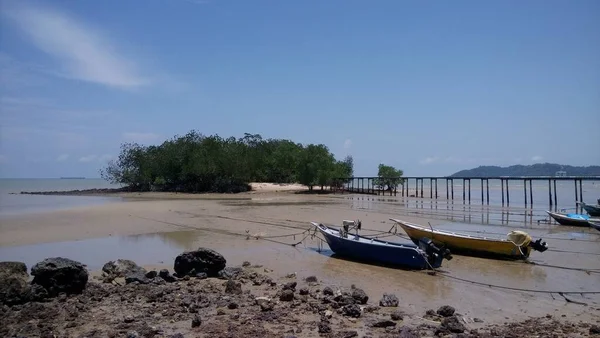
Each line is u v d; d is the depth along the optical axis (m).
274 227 27.56
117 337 9.25
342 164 81.81
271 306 11.19
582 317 11.21
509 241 18.58
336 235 19.14
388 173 75.06
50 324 10.17
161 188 78.44
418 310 11.64
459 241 19.75
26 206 43.72
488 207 45.62
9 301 11.57
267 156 98.06
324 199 57.00
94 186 126.62
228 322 10.20
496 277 15.64
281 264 17.30
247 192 73.12
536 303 12.52
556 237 25.34
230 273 14.79
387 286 14.22
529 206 47.94
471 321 10.66
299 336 9.33
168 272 14.38
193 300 11.80
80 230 25.64
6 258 18.03
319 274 15.74
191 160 74.19
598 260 18.73
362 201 53.41
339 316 10.73
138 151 82.94
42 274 12.19
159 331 9.57
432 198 62.06
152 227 27.19
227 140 81.81
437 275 15.87
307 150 73.94
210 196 63.78
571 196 70.94
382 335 9.48
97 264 17.05
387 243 18.66
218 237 23.53
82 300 11.91
